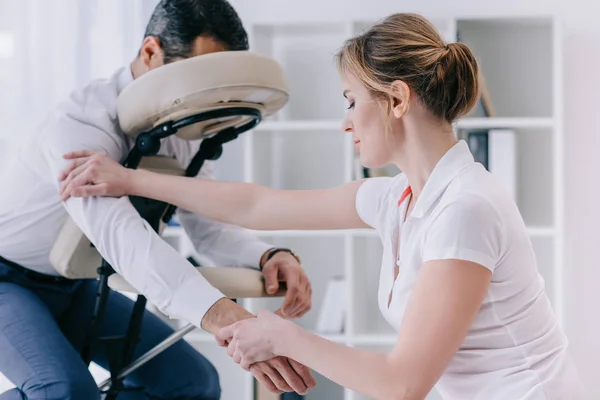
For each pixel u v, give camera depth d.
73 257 1.73
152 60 1.74
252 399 3.01
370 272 3.30
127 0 3.10
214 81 1.57
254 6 3.36
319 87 3.32
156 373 1.96
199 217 1.97
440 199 1.29
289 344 1.33
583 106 3.19
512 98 3.21
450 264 1.21
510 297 1.28
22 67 3.02
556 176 2.96
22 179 1.79
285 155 3.35
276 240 3.34
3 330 1.71
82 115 1.72
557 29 2.95
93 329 1.78
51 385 1.60
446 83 1.29
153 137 1.65
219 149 1.81
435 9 3.27
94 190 1.62
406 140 1.34
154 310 3.00
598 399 3.14
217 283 1.67
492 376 1.29
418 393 1.20
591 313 3.17
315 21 3.03
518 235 1.28
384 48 1.30
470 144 3.01
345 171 3.30
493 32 3.21
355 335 3.01
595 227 3.17
